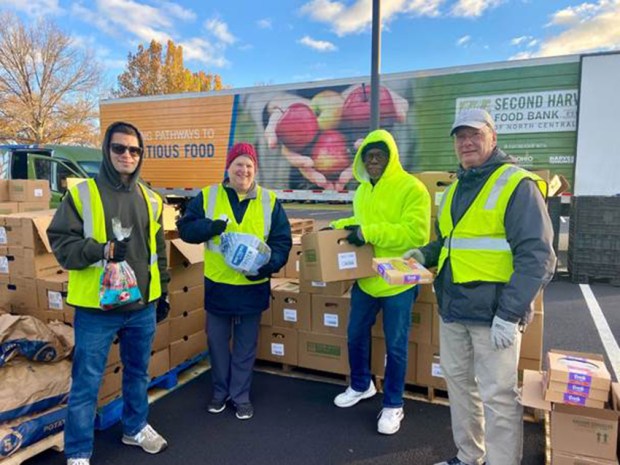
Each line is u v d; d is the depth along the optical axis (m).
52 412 2.56
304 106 11.55
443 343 2.36
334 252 2.81
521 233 1.95
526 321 2.02
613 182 8.66
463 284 2.13
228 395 3.19
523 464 2.53
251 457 2.62
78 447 2.40
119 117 13.73
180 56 38.53
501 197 2.03
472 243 2.11
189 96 12.73
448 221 2.26
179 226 2.98
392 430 2.84
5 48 27.00
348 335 3.12
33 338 2.60
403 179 2.78
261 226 2.91
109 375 2.93
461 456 2.42
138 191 2.55
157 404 3.24
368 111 10.82
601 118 8.63
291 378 3.66
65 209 2.30
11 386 2.47
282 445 2.73
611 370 3.75
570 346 4.26
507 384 2.11
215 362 3.09
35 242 3.25
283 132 11.84
